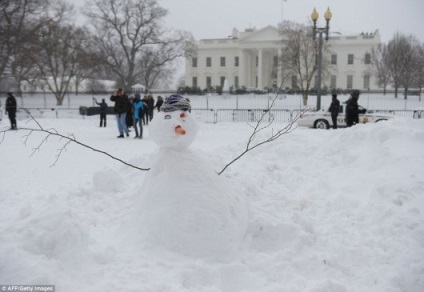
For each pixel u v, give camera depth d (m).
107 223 5.46
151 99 23.25
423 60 51.25
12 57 47.53
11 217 5.71
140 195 4.83
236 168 7.79
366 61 71.62
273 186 6.90
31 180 8.83
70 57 50.94
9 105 18.25
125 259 4.12
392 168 6.75
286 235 4.91
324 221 5.55
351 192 6.63
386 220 5.09
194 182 4.50
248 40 73.75
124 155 12.00
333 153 8.80
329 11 23.67
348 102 16.28
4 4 43.19
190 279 3.95
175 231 4.30
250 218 4.99
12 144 14.44
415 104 40.22
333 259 4.44
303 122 21.92
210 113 31.31
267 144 9.48
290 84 64.25
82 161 11.09
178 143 4.63
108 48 57.62
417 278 3.93
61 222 3.96
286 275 4.20
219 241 4.31
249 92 53.12
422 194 5.50
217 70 80.69
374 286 4.00
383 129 8.17
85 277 3.73
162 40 59.47
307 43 49.56
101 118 21.58
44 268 3.48
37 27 45.50
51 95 56.94
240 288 4.04
